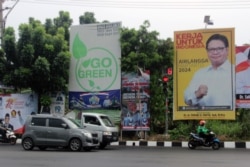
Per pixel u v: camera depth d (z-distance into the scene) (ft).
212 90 86.07
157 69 89.76
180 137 85.97
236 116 86.33
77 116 93.81
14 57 94.43
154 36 89.66
